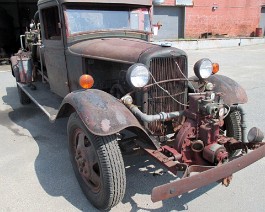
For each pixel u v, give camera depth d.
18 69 5.73
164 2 18.91
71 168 3.55
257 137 2.80
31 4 15.16
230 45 19.03
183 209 2.79
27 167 3.57
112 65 3.45
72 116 2.87
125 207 2.83
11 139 4.41
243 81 8.12
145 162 3.63
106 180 2.49
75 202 2.92
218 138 2.85
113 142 2.51
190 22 20.25
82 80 2.80
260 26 24.17
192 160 2.79
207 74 3.00
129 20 3.96
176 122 3.16
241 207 2.80
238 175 3.35
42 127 4.89
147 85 2.80
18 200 2.95
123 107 2.64
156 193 2.16
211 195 3.00
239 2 21.69
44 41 4.46
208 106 2.64
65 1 3.53
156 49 2.87
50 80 4.77
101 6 3.76
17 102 6.42
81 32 3.72
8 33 14.05
